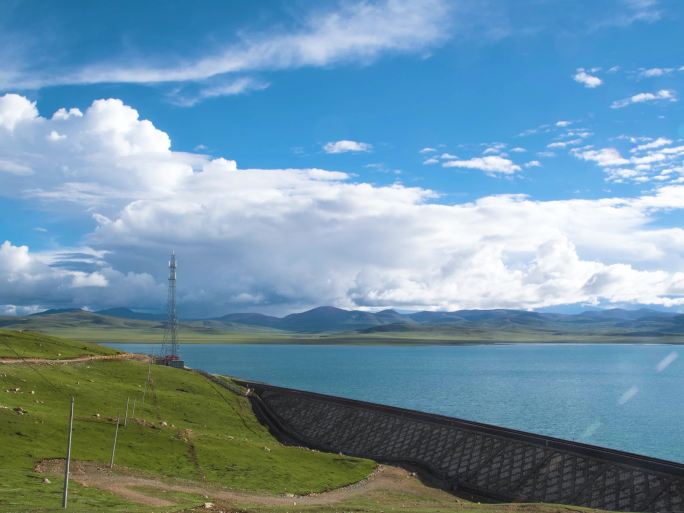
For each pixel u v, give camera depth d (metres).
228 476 79.69
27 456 70.69
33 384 119.69
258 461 91.50
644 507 77.81
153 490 64.81
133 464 77.44
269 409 161.12
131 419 101.31
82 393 123.12
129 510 50.47
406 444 119.06
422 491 90.94
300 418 150.25
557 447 95.12
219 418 136.00
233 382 185.88
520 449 100.00
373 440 126.69
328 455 106.38
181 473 77.19
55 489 57.59
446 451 110.25
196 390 161.75
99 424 93.06
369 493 83.88
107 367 164.75
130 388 143.38
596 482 85.94
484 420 186.00
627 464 84.56
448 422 116.69
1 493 52.81
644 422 183.75
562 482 89.50
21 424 83.00
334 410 145.00
